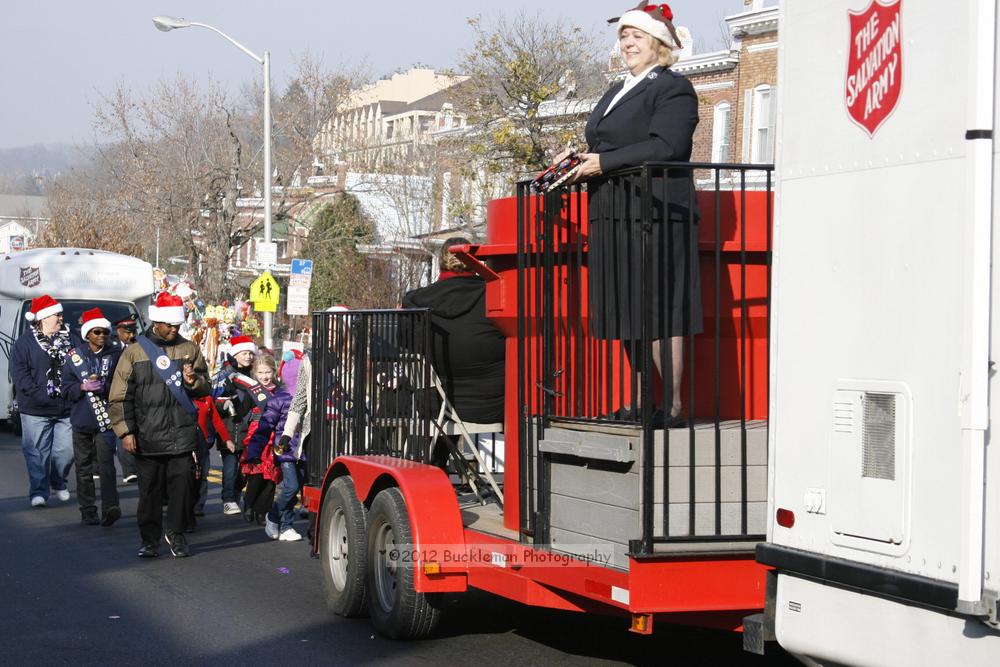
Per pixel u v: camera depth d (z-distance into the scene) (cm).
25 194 17700
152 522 1058
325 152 4891
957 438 403
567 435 598
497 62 3256
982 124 396
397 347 809
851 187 454
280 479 1196
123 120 4512
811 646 465
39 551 1087
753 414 646
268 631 788
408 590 732
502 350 782
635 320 571
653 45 612
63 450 1386
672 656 733
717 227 582
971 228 396
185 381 1069
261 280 2920
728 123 3441
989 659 394
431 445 792
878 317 439
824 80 469
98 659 716
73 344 1359
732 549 551
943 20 414
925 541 414
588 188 602
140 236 5444
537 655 730
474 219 3597
